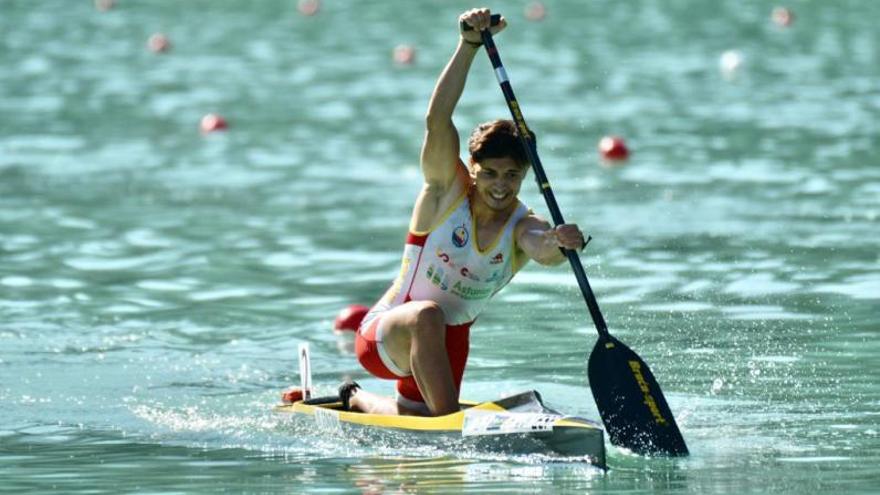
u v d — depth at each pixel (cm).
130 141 6494
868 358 3025
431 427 2423
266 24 11581
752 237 4347
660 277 3881
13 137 6600
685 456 2336
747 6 12369
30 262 4175
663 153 6019
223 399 2852
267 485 2186
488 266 2550
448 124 2525
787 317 3406
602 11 12106
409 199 5122
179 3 13138
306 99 7781
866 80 8206
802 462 2272
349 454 2403
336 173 5669
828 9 12050
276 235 4544
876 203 4844
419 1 12975
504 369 3062
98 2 12962
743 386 2834
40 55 9750
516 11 12088
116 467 2323
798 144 6144
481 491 2120
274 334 3428
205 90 8169
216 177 5612
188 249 4350
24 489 2184
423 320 2484
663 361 3047
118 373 3053
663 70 8719
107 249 4350
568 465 2262
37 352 3225
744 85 8094
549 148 6184
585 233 4491
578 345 3253
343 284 3916
